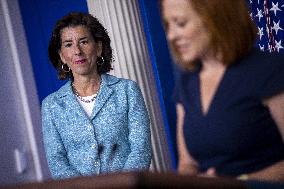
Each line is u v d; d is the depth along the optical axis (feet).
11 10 14.23
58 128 8.29
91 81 8.41
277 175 3.67
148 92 13.17
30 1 14.51
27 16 14.51
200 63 4.03
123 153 8.04
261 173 3.70
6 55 13.82
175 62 4.22
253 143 3.72
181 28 3.86
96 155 7.95
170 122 13.78
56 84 14.43
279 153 3.73
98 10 13.29
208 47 3.82
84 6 14.21
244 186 1.76
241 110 3.72
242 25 3.75
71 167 8.11
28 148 13.99
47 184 1.59
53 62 8.95
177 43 4.01
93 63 8.42
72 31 8.39
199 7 3.70
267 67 3.67
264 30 13.16
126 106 8.19
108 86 8.32
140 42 13.28
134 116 8.17
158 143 13.21
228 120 3.76
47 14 14.44
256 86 3.67
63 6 14.37
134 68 13.12
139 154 7.86
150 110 13.15
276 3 13.12
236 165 3.78
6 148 13.10
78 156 8.08
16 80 14.03
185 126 4.16
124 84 8.38
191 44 3.88
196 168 4.12
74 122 8.15
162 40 13.83
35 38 14.47
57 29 8.56
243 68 3.76
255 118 3.70
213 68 3.96
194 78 4.13
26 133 14.05
